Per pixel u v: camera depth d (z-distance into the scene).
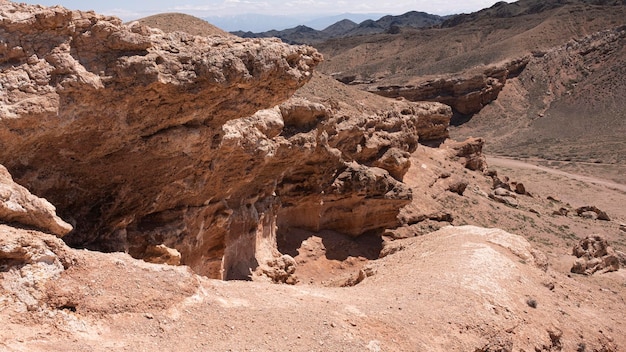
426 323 15.41
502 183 66.88
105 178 17.92
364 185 39.00
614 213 73.00
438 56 195.25
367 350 13.05
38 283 11.28
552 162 103.00
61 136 15.41
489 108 134.50
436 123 67.69
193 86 17.02
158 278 13.21
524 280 21.72
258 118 24.83
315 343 12.73
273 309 14.00
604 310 23.58
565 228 56.94
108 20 15.48
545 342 17.92
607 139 113.75
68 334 10.74
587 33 175.50
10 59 14.10
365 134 43.84
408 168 49.41
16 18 14.06
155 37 16.66
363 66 198.25
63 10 14.54
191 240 23.06
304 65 20.42
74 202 17.67
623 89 132.12
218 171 22.81
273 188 31.59
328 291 17.61
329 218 39.88
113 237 19.28
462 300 17.56
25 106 13.84
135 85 15.85
